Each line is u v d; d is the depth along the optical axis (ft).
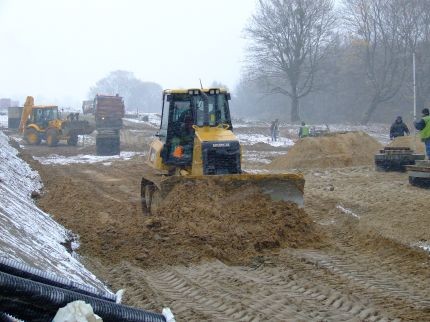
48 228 35.40
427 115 59.82
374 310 24.56
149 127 175.42
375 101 196.13
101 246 36.11
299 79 218.38
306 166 82.74
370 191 54.95
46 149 125.49
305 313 24.50
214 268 32.04
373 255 34.60
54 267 24.68
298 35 201.87
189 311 24.90
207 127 45.98
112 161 102.42
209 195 40.65
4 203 31.99
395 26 186.80
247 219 39.11
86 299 13.10
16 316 12.28
